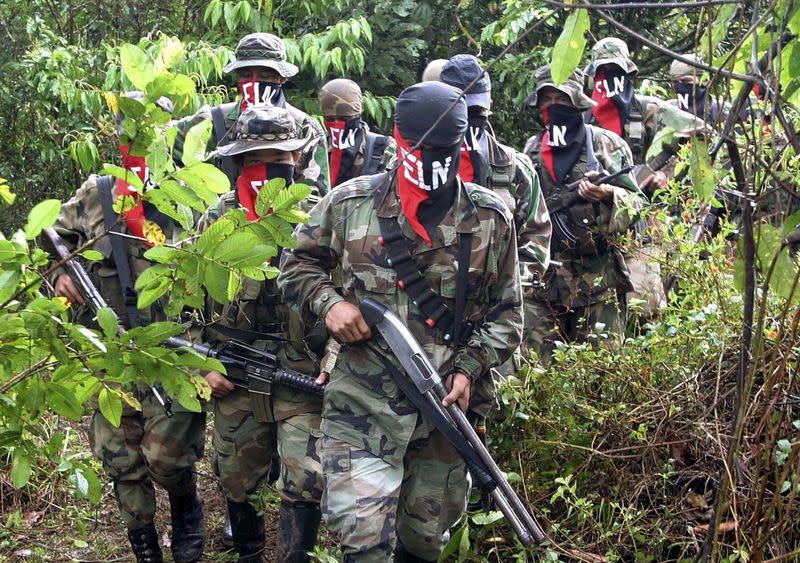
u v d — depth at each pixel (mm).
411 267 3541
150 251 2436
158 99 2354
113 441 4508
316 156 5133
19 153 7922
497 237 3574
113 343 2484
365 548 3408
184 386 2586
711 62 2109
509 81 9305
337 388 3586
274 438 4371
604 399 4324
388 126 9695
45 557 4805
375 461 3508
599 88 6961
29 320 2391
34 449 2658
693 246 4543
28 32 7910
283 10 9352
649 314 5465
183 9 9375
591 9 2037
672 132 2287
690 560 3588
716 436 3875
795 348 3445
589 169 5695
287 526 3941
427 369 3465
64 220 4539
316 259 3705
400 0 9219
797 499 3314
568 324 5793
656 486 4039
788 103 2480
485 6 9320
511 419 4273
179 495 4629
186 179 2420
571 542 3969
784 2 2109
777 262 2441
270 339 4152
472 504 4266
